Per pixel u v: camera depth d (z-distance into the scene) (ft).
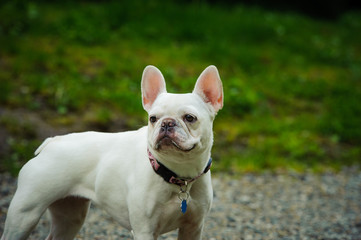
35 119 24.32
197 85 10.25
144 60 33.81
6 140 22.04
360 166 24.82
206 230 15.96
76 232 12.52
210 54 37.11
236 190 20.49
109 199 10.55
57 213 12.14
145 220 9.94
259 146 25.79
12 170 19.77
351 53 45.39
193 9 46.34
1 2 38.32
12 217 10.46
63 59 31.04
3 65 29.04
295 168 23.70
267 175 22.68
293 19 52.65
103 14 40.42
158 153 9.53
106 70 30.99
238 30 43.62
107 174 10.47
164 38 39.06
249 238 15.42
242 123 28.40
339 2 65.72
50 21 37.06
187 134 9.35
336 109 31.40
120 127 25.40
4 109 24.68
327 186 21.65
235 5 54.49
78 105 26.35
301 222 17.12
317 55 43.01
